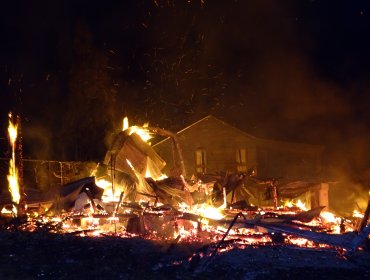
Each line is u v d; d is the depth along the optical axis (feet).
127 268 27.35
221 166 76.69
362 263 30.37
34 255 29.45
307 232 34.68
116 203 42.96
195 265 27.86
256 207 49.44
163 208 41.24
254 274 27.14
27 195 45.29
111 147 50.21
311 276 27.14
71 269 26.89
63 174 67.92
